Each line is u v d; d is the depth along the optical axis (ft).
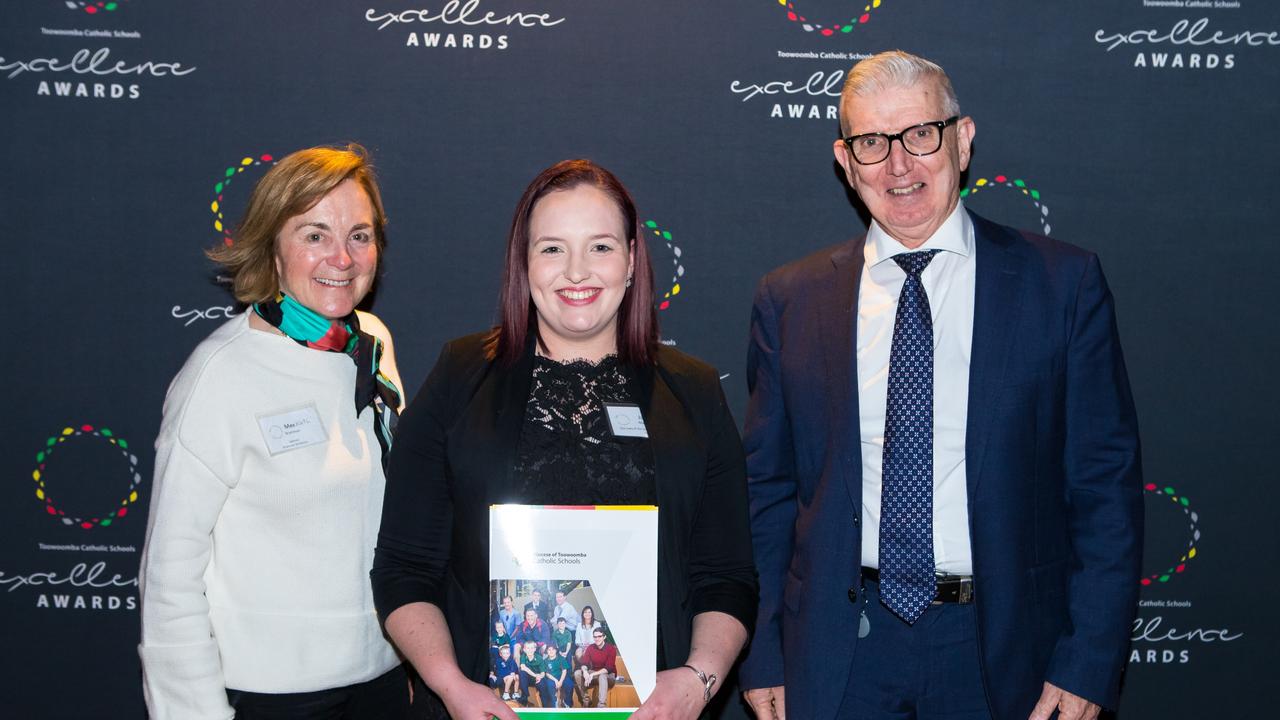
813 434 6.10
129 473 8.22
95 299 8.13
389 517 5.29
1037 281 5.88
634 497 5.02
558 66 8.11
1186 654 8.34
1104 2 8.04
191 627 5.51
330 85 8.07
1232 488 8.23
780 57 8.12
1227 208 8.14
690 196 8.20
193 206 8.10
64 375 8.16
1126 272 8.18
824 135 8.17
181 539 5.55
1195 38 8.06
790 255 8.24
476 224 8.17
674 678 4.89
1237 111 8.10
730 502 5.41
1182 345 8.19
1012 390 5.71
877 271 6.20
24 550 8.24
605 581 4.88
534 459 5.01
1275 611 8.28
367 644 5.93
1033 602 5.70
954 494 5.76
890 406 5.84
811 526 6.02
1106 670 5.54
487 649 4.99
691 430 5.29
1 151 8.05
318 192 5.82
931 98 5.83
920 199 5.84
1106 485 5.73
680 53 8.11
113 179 8.07
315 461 5.79
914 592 5.74
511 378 5.17
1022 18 8.06
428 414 5.29
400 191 8.15
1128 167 8.13
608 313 5.07
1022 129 8.13
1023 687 5.65
